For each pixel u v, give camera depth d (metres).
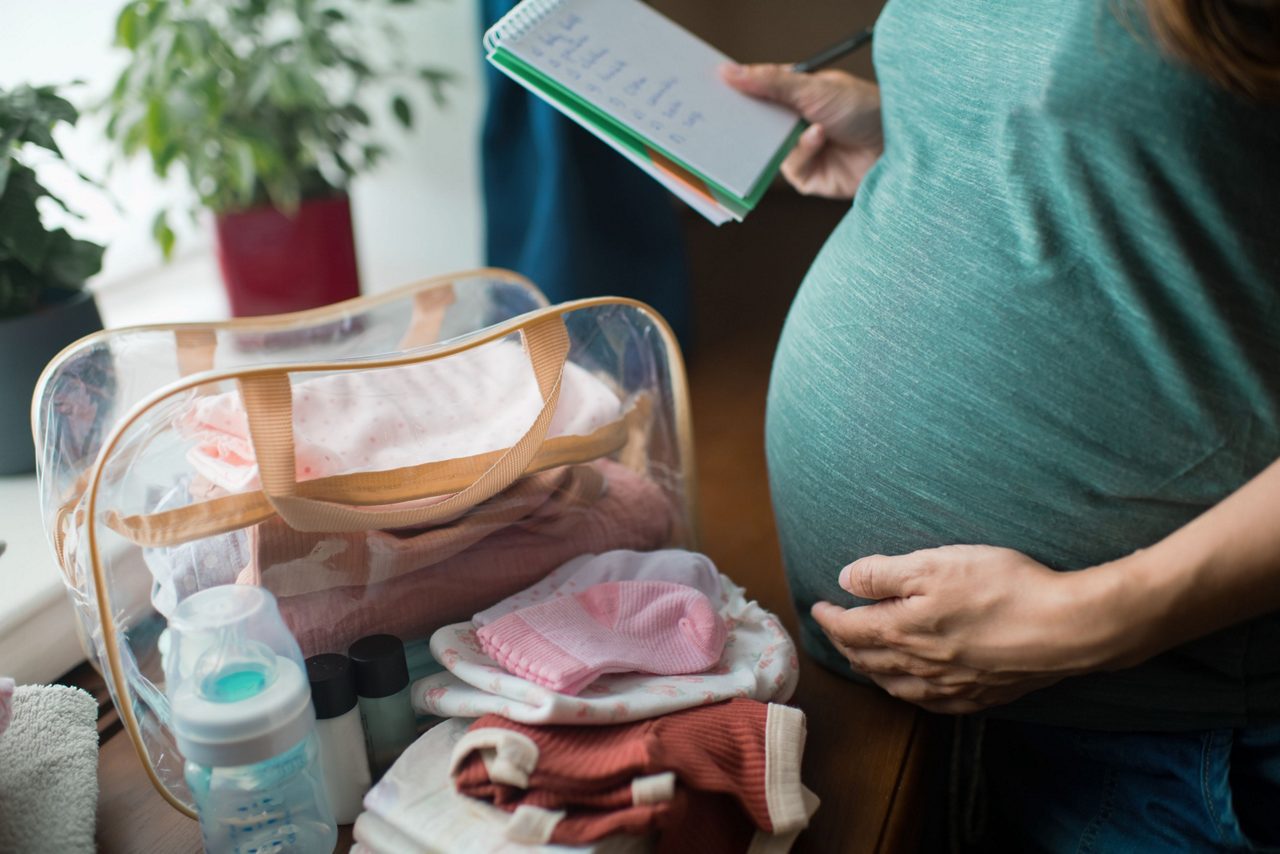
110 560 0.71
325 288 1.49
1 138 0.98
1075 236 0.66
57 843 0.70
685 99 0.94
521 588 0.83
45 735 0.77
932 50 0.74
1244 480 0.65
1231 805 0.73
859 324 0.76
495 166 1.50
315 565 0.74
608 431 0.85
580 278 1.47
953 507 0.73
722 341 1.73
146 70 1.42
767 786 0.69
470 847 0.63
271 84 1.38
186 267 1.83
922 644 0.72
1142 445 0.66
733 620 0.83
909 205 0.74
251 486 0.72
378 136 1.81
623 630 0.78
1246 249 0.62
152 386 0.88
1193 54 0.57
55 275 1.05
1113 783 0.80
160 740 0.73
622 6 0.98
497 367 0.85
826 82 1.00
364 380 0.80
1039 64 0.66
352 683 0.73
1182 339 0.64
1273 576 0.59
